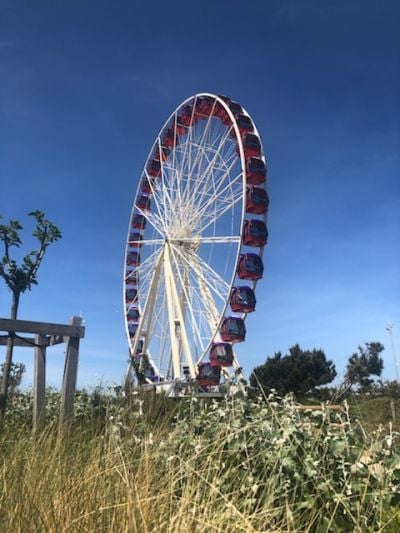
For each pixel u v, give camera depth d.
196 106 30.19
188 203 29.06
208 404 5.50
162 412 5.77
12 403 8.27
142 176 35.03
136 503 2.91
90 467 3.63
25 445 4.61
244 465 3.77
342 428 4.02
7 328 6.74
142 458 3.70
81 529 2.83
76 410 6.70
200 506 3.04
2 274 7.33
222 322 26.30
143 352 31.11
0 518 3.00
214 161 27.78
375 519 3.32
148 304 31.72
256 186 26.25
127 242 35.81
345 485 3.40
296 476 3.52
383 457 3.77
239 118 27.08
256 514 3.08
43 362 7.64
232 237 26.02
